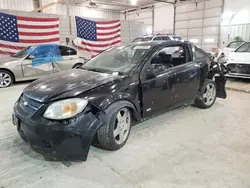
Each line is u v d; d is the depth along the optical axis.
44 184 1.86
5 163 2.17
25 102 2.18
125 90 2.39
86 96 2.08
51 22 7.80
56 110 1.93
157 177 1.95
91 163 2.17
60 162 2.19
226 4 12.06
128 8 18.05
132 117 2.67
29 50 6.24
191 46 3.46
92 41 9.12
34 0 11.91
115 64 2.87
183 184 1.85
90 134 2.01
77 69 2.98
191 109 3.86
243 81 6.53
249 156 2.29
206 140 2.67
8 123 3.22
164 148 2.47
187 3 13.99
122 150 2.42
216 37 12.85
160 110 2.92
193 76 3.35
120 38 10.16
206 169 2.06
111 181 1.90
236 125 3.14
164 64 3.07
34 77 6.17
